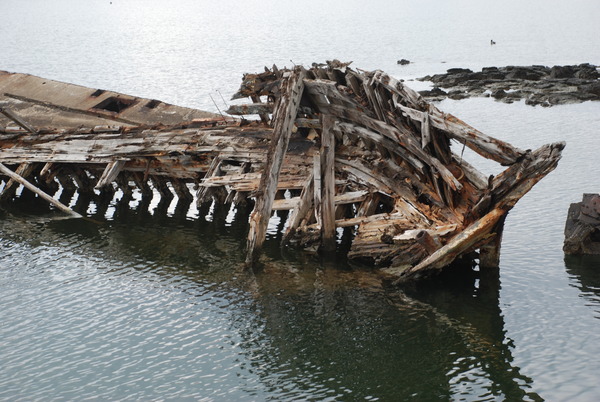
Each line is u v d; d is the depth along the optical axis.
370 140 22.91
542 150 17.94
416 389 15.62
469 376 16.03
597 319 18.17
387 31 110.25
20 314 19.42
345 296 20.00
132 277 21.81
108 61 76.12
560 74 57.41
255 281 21.17
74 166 31.09
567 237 22.27
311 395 15.50
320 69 22.64
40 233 26.16
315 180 23.02
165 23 134.25
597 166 31.88
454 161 20.34
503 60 73.44
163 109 37.91
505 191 18.55
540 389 15.35
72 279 21.75
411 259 20.92
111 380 16.16
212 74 64.88
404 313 18.94
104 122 37.00
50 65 73.38
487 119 43.66
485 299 19.50
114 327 18.59
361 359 16.86
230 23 132.25
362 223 22.28
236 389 15.75
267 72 25.42
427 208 21.09
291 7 183.75
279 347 17.48
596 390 15.11
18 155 31.42
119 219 27.73
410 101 19.92
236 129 27.84
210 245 24.48
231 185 26.67
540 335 17.56
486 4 171.62
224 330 18.33
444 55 79.44
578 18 121.75
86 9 182.62
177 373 16.41
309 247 23.44
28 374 16.45
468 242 19.16
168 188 30.97
